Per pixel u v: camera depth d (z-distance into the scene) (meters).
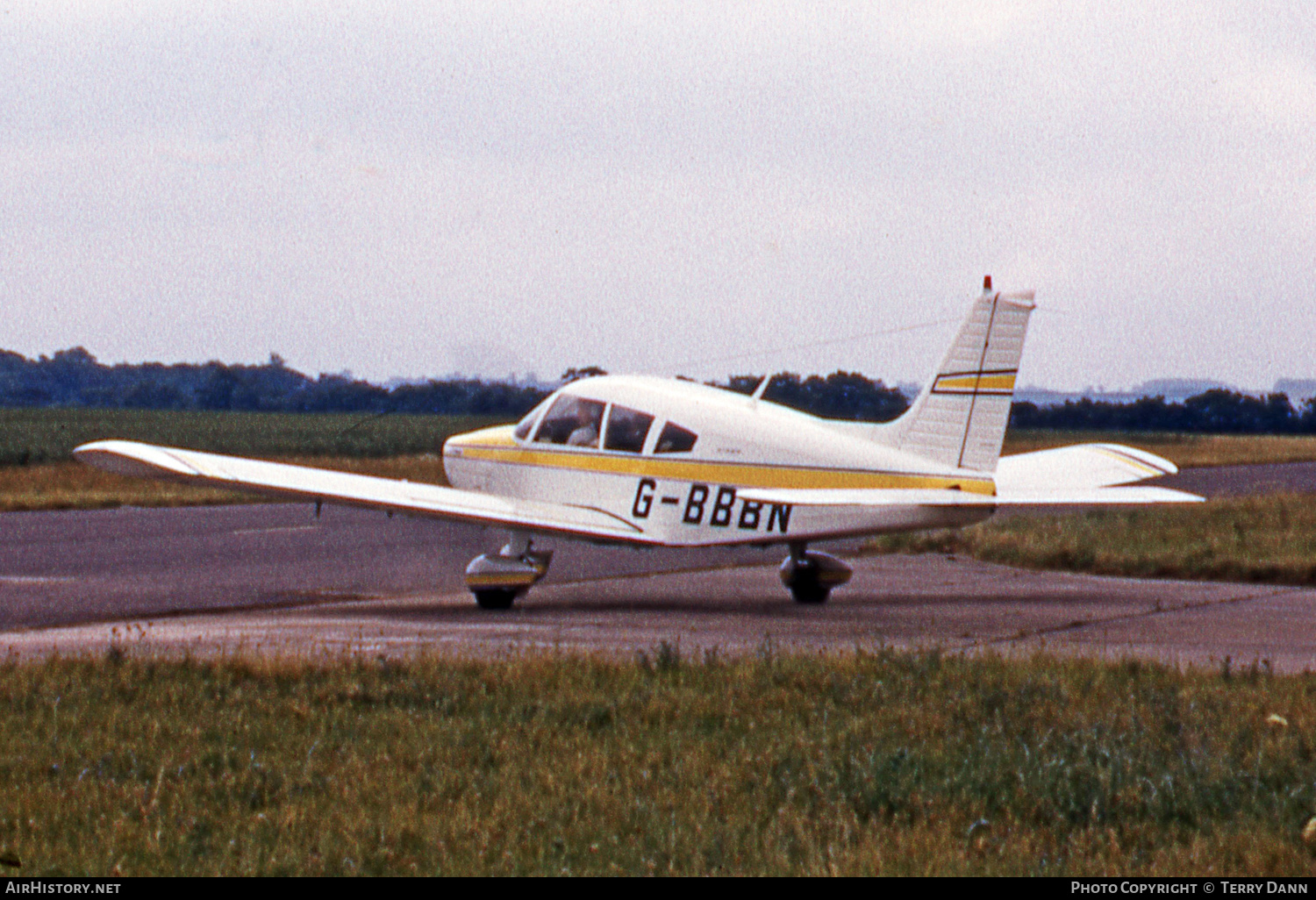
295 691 14.31
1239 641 19.45
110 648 16.42
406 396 161.00
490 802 10.12
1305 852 9.01
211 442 94.06
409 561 31.06
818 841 9.25
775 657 16.59
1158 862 8.77
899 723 12.93
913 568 30.94
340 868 8.64
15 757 11.30
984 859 8.91
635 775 10.80
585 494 23.89
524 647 18.16
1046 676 15.01
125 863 8.73
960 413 21.33
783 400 137.38
